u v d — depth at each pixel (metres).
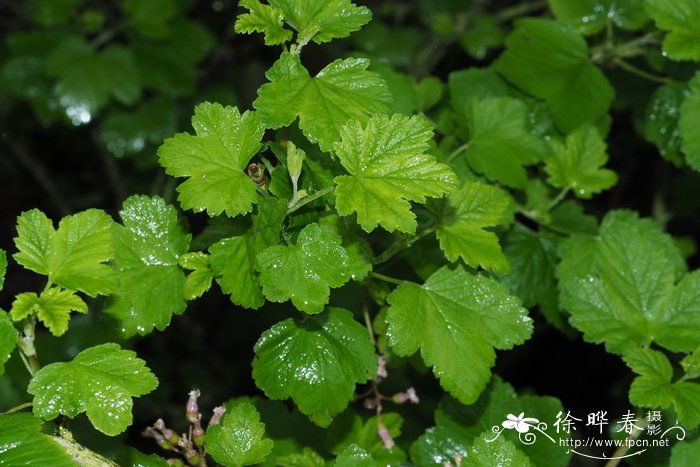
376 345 0.91
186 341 1.46
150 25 1.37
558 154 0.98
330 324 0.84
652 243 0.91
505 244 0.98
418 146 0.79
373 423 0.90
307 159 0.82
